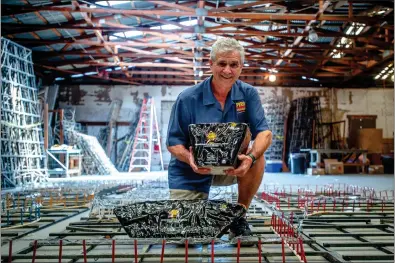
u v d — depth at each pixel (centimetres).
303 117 1725
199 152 222
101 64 1466
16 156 909
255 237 209
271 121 1772
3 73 902
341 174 1409
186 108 257
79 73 1647
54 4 1041
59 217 389
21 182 914
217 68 238
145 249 235
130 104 1789
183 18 1298
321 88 1806
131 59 1667
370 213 401
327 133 1759
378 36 1158
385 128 1788
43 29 1126
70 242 200
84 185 841
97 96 1778
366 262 212
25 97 998
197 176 262
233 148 219
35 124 999
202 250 235
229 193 512
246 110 262
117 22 1229
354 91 1802
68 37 1302
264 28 1304
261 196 579
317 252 228
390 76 1647
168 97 1798
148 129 1756
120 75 1786
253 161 230
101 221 353
